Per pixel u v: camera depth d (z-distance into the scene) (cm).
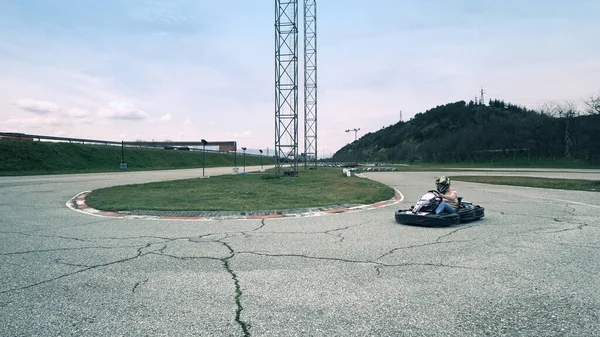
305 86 4638
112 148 5497
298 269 473
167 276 445
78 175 2911
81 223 813
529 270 464
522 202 1184
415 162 10094
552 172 3641
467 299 369
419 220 773
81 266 487
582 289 396
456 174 3397
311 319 324
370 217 902
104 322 320
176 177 2716
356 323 316
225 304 358
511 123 7538
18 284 417
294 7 2630
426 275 446
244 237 668
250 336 293
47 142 4503
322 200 1204
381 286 408
